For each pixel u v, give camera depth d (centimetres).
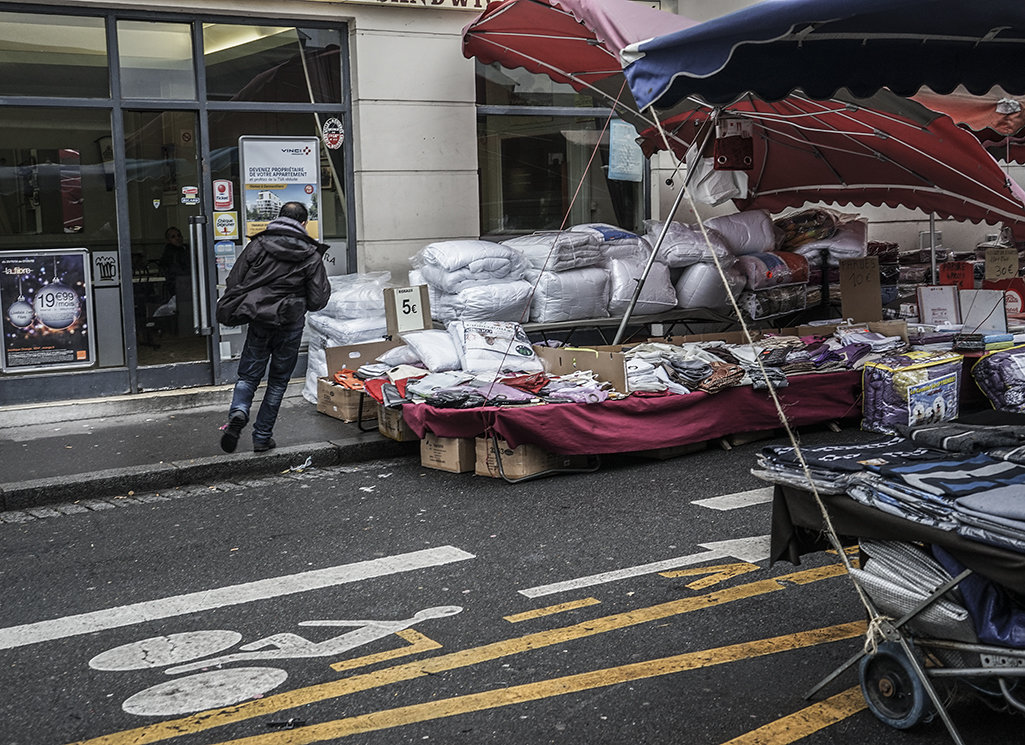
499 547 588
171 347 966
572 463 759
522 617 481
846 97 790
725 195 993
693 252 1031
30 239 904
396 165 1041
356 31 1006
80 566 572
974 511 337
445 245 946
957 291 952
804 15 442
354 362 895
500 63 993
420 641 457
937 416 856
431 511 665
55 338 919
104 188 930
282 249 764
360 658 441
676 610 484
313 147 1016
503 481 731
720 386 794
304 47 1007
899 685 363
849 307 993
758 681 408
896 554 367
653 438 766
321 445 804
